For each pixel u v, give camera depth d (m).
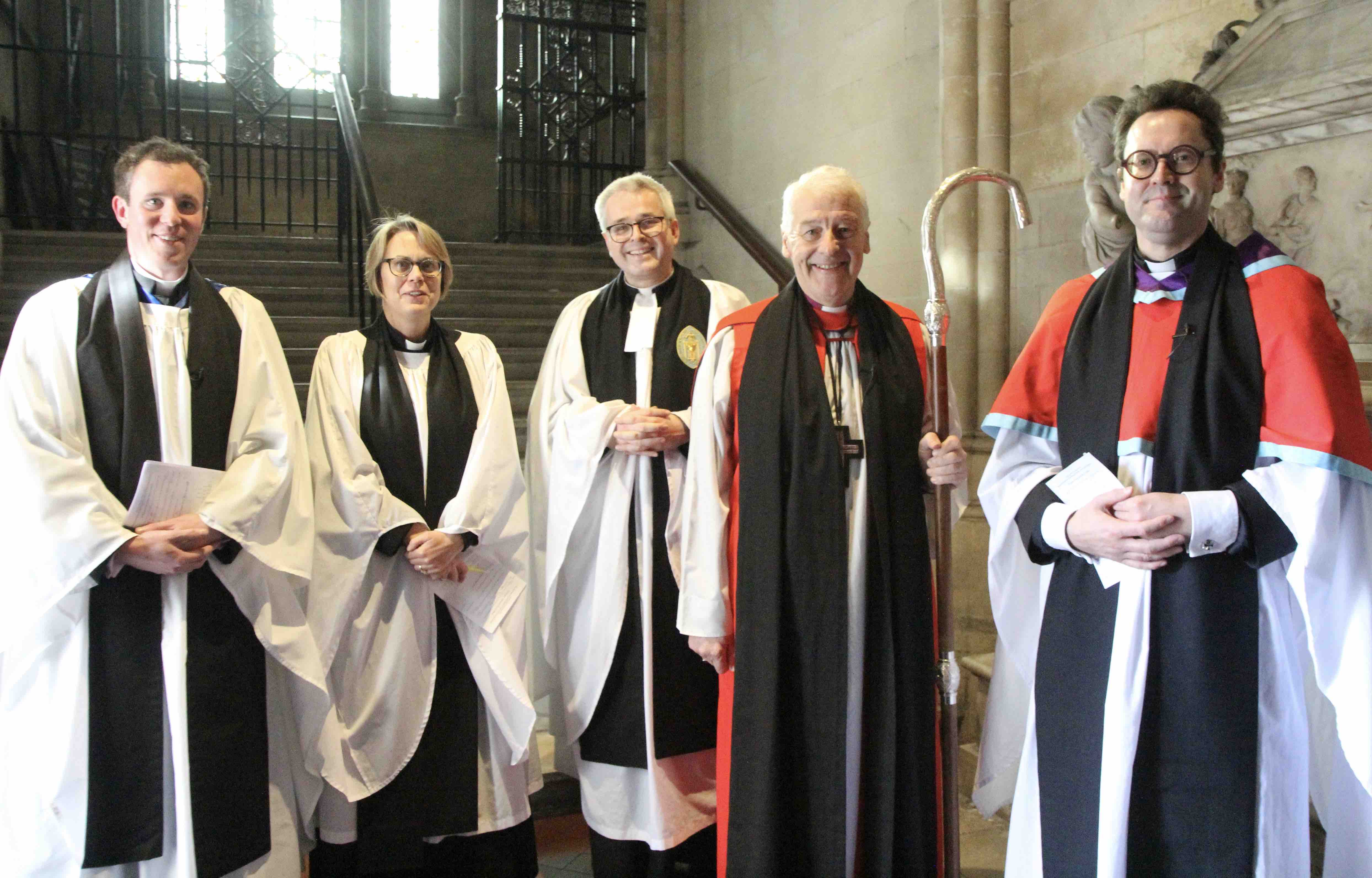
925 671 2.19
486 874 2.73
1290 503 1.73
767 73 6.08
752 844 2.13
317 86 9.00
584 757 2.75
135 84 8.00
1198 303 1.88
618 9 8.48
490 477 2.65
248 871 2.30
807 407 2.21
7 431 2.10
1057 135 3.75
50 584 2.04
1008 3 3.95
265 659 2.36
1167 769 1.81
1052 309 2.15
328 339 2.75
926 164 4.65
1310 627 1.75
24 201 7.43
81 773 2.11
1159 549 1.76
